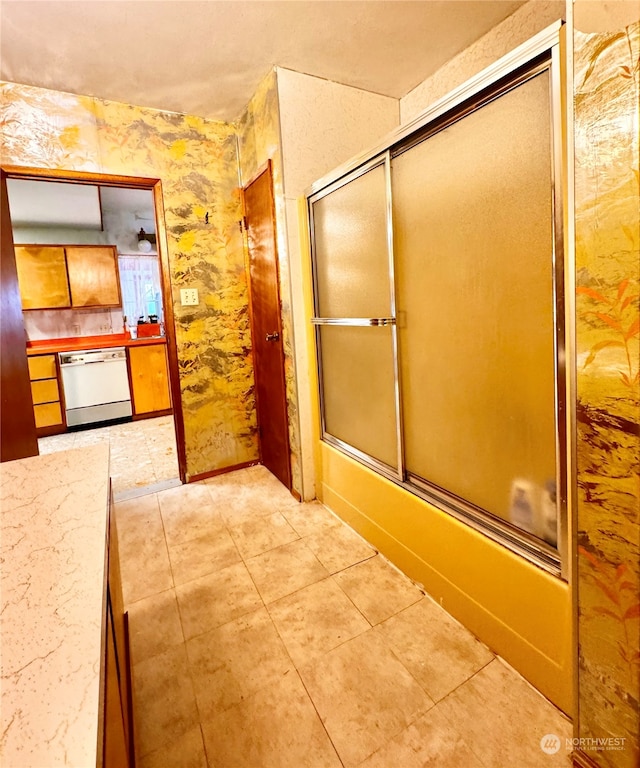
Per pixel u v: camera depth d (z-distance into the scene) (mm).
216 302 2938
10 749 382
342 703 1295
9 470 1110
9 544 750
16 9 1714
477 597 1482
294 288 2393
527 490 1291
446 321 1508
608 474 937
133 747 1096
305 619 1634
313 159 2355
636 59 795
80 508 886
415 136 1521
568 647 1181
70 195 3529
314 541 2162
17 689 450
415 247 1604
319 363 2418
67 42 1941
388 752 1153
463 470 1528
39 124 2316
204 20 1838
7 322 2201
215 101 2555
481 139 1278
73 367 4367
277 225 2414
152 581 1899
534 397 1229
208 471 3037
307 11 1816
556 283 1087
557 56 1015
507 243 1244
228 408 3068
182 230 2760
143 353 4754
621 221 855
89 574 658
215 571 1954
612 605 960
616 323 886
